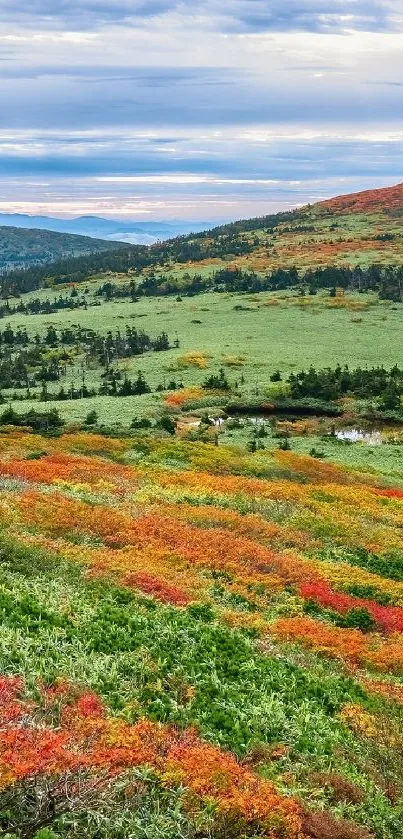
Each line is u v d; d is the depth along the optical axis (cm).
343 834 1159
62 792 1032
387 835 1237
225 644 1822
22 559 2228
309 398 10738
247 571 2692
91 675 1475
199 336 17050
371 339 15788
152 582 2267
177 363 13925
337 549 3359
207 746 1288
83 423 8300
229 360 13762
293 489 4475
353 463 6719
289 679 1728
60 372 14562
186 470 4956
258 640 1995
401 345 15125
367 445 8000
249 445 7119
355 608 2511
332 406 10425
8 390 12938
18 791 1017
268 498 4141
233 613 2177
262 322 18350
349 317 18425
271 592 2550
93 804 1052
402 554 3403
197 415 9900
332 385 11156
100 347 16712
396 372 11825
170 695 1497
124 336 17862
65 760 1053
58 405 10331
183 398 10831
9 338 18600
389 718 1666
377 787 1367
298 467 5675
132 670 1552
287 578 2725
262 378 12175
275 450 6869
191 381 12312
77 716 1275
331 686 1772
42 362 15750
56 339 18388
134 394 11600
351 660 2067
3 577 1995
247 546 2959
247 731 1420
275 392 10969
